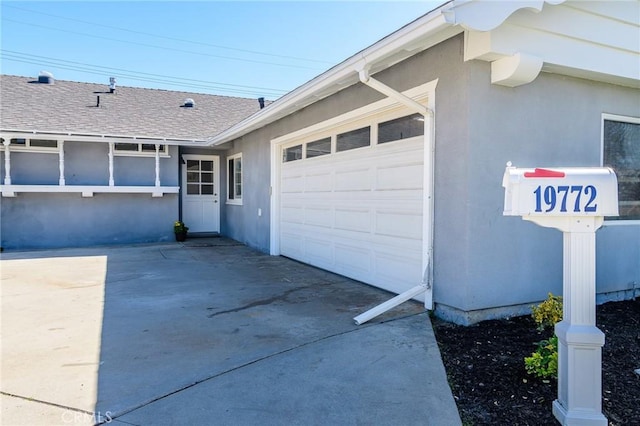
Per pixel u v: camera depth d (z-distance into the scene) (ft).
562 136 14.37
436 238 13.94
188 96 45.01
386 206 17.28
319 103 21.54
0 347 11.10
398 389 8.53
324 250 22.50
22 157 32.14
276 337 11.73
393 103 15.96
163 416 7.55
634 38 14.66
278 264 24.62
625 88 16.02
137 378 9.16
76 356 10.46
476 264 12.76
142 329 12.59
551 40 12.88
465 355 10.24
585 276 7.04
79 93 39.45
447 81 13.29
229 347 11.00
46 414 7.63
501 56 12.25
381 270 17.74
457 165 12.96
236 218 36.91
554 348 8.75
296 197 25.80
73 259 26.73
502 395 8.18
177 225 36.45
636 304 15.70
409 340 11.35
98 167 34.40
